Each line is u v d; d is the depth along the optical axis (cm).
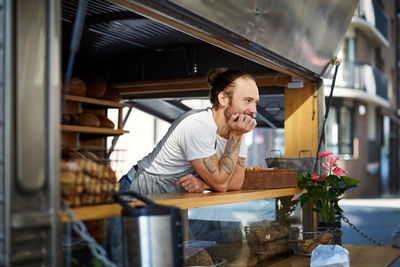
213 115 279
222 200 232
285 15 288
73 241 156
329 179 341
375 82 2052
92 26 377
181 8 212
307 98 404
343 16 364
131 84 480
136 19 361
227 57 431
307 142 403
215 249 228
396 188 2550
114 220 170
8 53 132
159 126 1064
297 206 335
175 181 277
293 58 325
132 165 314
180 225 160
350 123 1923
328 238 297
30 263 136
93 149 190
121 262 169
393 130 2575
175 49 451
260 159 2158
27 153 135
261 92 430
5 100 132
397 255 300
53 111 140
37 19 138
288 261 272
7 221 130
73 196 154
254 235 260
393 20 2605
